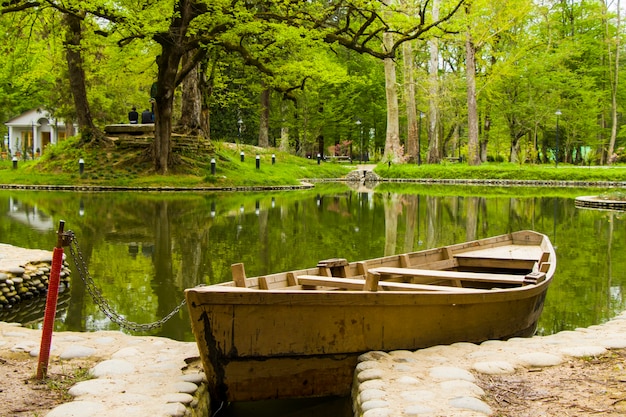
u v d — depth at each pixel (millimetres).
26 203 22078
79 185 28828
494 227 17797
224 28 24094
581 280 10867
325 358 5602
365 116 57625
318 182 40750
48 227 16031
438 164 46219
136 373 5508
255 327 5324
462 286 8562
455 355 5793
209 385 5375
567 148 53531
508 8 38594
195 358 5934
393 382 5016
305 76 26328
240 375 5367
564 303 9305
